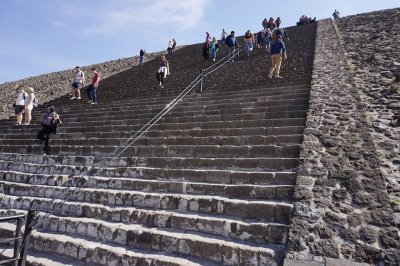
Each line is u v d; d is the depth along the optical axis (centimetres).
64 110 1220
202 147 642
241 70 1297
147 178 600
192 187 524
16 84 2348
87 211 529
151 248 430
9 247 495
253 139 631
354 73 912
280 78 1037
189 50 2152
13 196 650
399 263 310
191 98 1001
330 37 1425
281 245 385
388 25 1423
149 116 943
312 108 664
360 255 324
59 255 460
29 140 970
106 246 440
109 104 1177
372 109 670
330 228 358
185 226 450
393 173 465
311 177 442
